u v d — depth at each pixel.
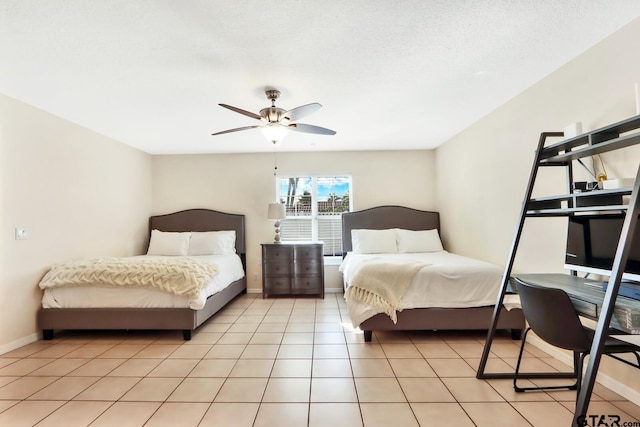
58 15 1.77
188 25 1.88
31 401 2.07
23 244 3.07
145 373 2.45
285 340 3.12
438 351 2.83
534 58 2.38
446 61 2.39
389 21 1.88
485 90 2.95
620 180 1.83
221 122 3.71
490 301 3.02
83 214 3.83
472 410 1.93
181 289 3.13
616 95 2.06
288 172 5.37
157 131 4.05
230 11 1.75
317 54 2.24
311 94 2.94
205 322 3.72
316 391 2.16
